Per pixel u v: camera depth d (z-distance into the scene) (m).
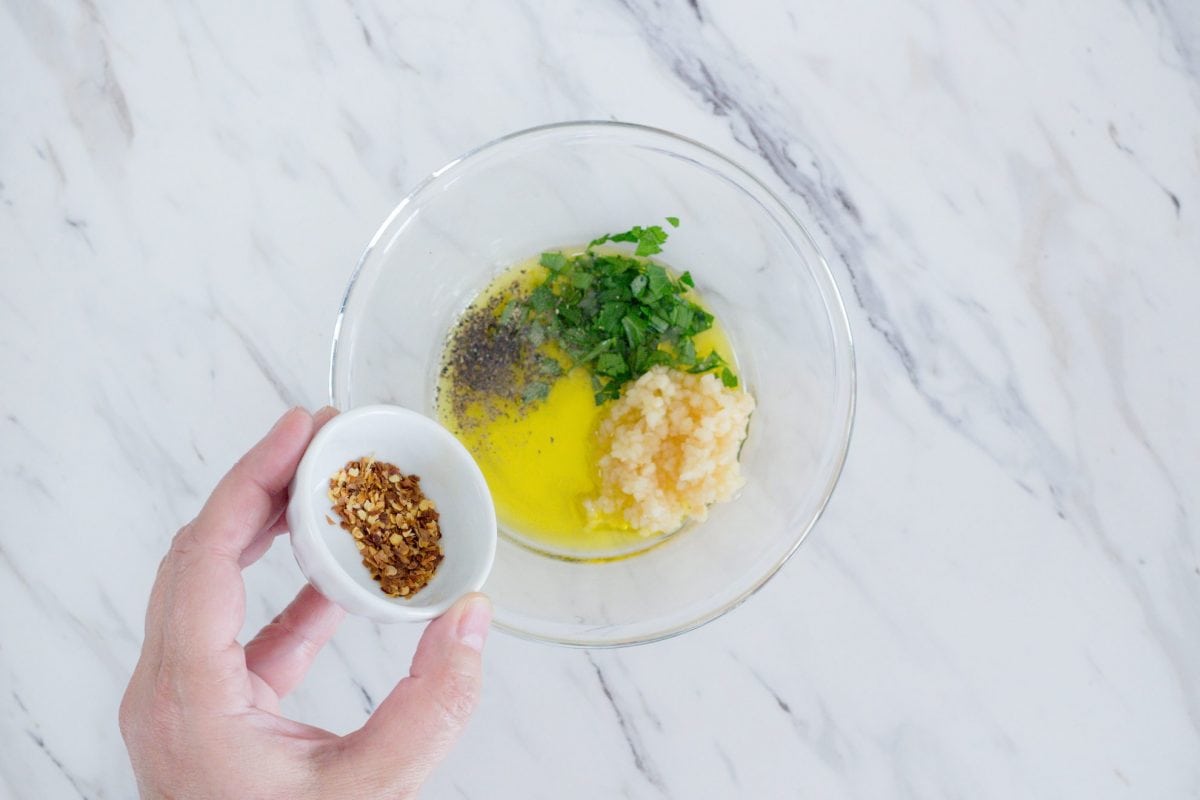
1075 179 0.64
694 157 0.60
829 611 0.63
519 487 0.62
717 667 0.63
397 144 0.63
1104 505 0.64
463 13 0.63
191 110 0.63
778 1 0.64
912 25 0.64
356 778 0.51
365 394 0.61
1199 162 0.64
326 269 0.63
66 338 0.63
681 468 0.60
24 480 0.63
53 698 0.63
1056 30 0.64
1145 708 0.64
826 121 0.64
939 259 0.64
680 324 0.62
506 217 0.62
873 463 0.64
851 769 0.64
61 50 0.63
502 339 0.63
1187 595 0.64
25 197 0.63
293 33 0.63
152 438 0.63
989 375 0.64
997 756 0.64
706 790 0.63
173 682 0.51
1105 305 0.64
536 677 0.63
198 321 0.63
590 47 0.63
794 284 0.62
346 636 0.63
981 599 0.64
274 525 0.56
